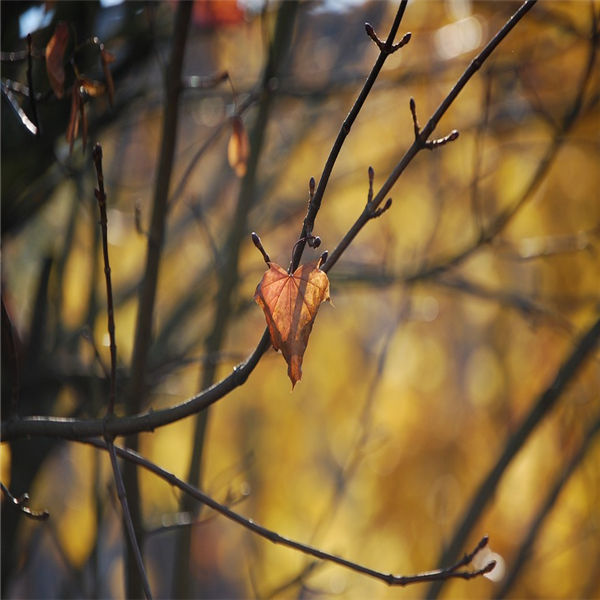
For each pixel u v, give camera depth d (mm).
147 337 3570
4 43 4320
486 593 6910
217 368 4926
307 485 8898
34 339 4926
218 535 11469
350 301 9312
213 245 4793
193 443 4535
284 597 6914
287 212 7195
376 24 6566
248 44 6797
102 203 2330
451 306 8570
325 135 7863
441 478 7996
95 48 4449
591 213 6828
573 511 7059
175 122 3488
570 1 5828
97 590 4746
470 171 6793
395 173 2328
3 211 4707
